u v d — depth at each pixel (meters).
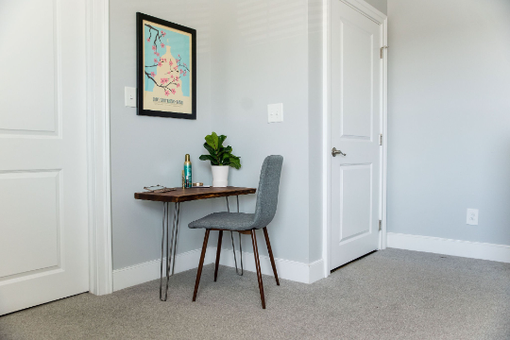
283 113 2.39
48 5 1.95
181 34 2.51
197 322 1.77
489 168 2.79
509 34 2.69
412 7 3.06
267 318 1.82
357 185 2.81
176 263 2.54
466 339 1.61
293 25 2.33
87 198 2.12
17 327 1.71
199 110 2.67
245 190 2.30
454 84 2.91
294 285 2.28
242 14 2.57
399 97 3.14
